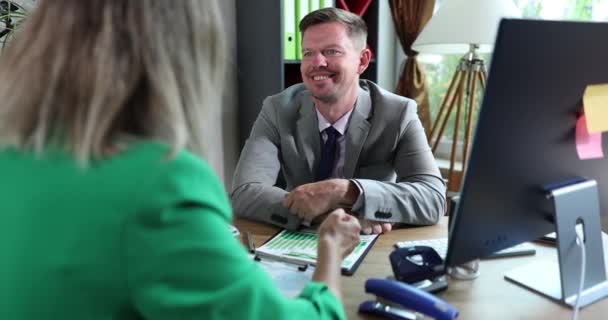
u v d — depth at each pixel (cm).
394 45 293
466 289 88
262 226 127
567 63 69
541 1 241
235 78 248
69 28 50
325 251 79
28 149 49
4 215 47
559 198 80
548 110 72
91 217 45
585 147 80
